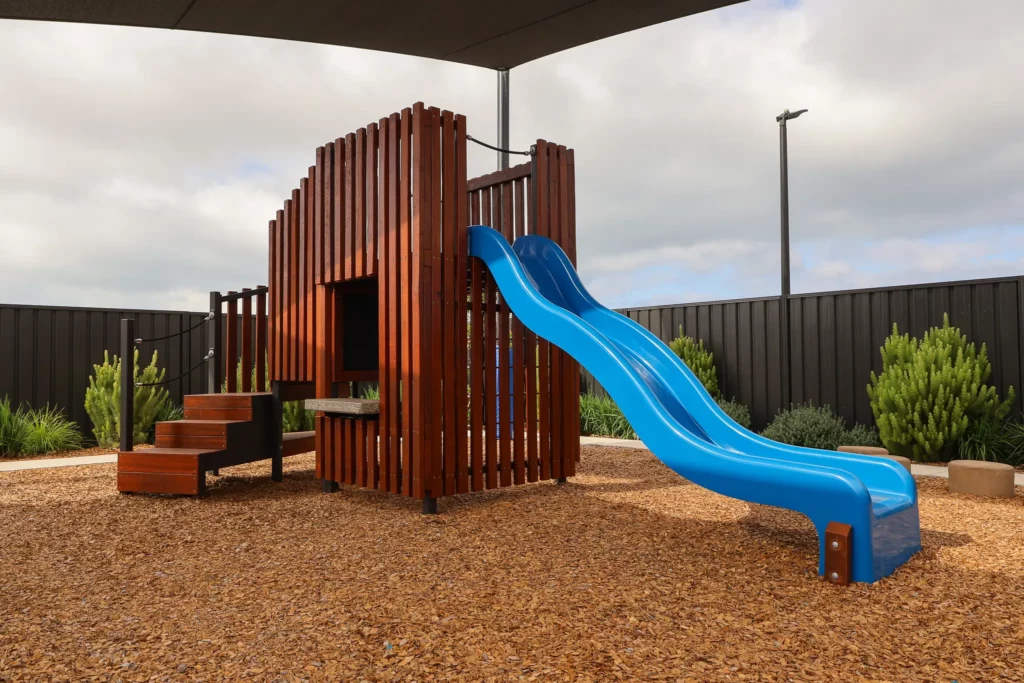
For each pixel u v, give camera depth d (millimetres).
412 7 8898
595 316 6336
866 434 8977
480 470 6109
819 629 3209
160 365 11219
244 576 4090
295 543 4805
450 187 6004
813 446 8812
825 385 9984
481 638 3115
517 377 6547
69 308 10523
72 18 8789
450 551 4570
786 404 10414
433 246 5832
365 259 6379
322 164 6988
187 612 3502
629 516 5504
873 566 3873
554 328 5340
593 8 8984
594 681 2678
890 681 2670
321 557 4461
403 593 3750
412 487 5707
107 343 10875
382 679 2711
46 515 5664
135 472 6496
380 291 6121
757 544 4684
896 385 8484
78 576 4125
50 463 8578
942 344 8359
